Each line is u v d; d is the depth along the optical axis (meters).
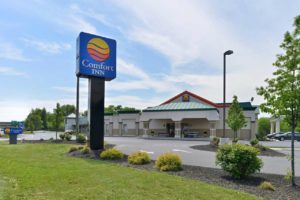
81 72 16.48
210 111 33.59
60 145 21.09
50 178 8.59
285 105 8.48
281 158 15.61
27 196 6.60
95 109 16.95
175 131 35.34
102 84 17.44
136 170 10.34
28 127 90.56
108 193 6.93
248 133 34.69
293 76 8.44
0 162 12.16
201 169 10.77
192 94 38.94
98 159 13.62
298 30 8.58
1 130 58.97
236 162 9.12
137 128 43.38
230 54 20.17
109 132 46.28
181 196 6.86
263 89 9.05
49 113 100.31
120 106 77.00
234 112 25.22
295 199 7.07
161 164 10.76
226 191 7.50
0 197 6.46
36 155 15.17
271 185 8.21
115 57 17.98
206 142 27.16
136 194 6.90
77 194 6.81
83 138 24.36
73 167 10.81
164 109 36.25
